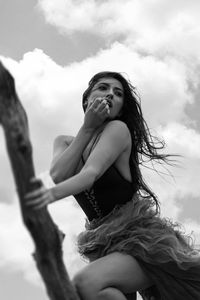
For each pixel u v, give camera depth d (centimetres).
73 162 353
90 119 357
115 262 329
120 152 354
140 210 355
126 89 395
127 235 343
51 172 356
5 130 226
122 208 354
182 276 339
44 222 246
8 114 226
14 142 225
